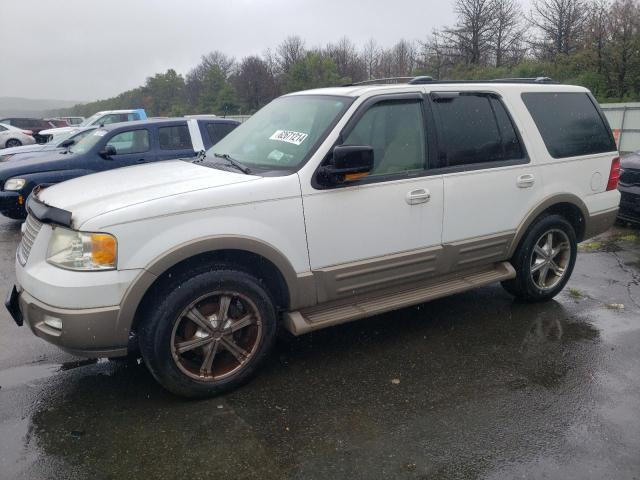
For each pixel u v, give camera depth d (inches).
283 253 137.9
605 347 163.5
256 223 133.8
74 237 122.1
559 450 115.3
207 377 135.0
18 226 353.1
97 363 155.7
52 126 1209.4
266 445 117.5
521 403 133.1
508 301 200.5
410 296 162.1
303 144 148.6
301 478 107.3
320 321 145.9
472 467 110.3
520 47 1493.6
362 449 116.0
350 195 145.9
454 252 166.9
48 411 131.0
